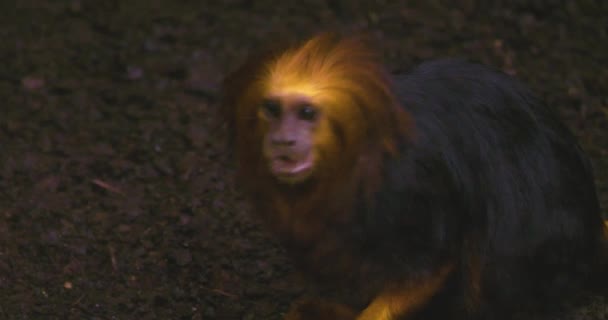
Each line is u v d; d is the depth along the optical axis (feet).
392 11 36.40
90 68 33.63
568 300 22.62
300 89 18.02
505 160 20.47
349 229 19.15
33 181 27.55
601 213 24.54
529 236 20.76
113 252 24.71
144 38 35.29
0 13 36.68
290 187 19.10
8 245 24.67
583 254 22.13
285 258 24.62
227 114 19.80
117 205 26.55
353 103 18.24
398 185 18.78
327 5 37.04
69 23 36.27
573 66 32.99
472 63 21.35
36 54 34.22
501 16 35.86
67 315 22.45
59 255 24.49
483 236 20.38
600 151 28.22
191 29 35.78
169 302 23.11
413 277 19.44
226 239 25.26
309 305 21.85
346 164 18.48
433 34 34.78
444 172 19.38
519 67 32.86
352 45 18.42
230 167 28.19
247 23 36.04
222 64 33.53
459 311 21.20
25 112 31.01
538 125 21.24
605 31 34.96
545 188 20.92
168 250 24.73
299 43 18.98
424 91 20.06
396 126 18.61
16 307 22.56
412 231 19.08
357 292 20.97
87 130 30.22
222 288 23.59
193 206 26.43
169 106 31.32
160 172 28.17
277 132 18.12
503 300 21.15
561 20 35.65
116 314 22.65
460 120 20.08
